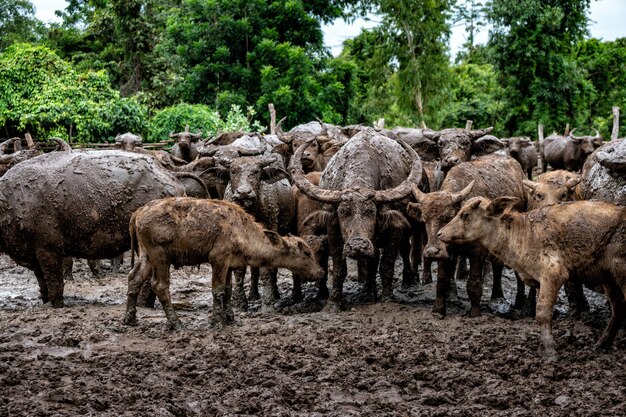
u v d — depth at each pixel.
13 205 12.59
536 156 32.03
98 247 12.86
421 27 52.97
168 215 10.83
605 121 52.84
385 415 7.75
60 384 8.55
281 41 43.19
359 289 14.77
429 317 12.13
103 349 10.08
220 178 13.20
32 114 28.78
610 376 8.91
